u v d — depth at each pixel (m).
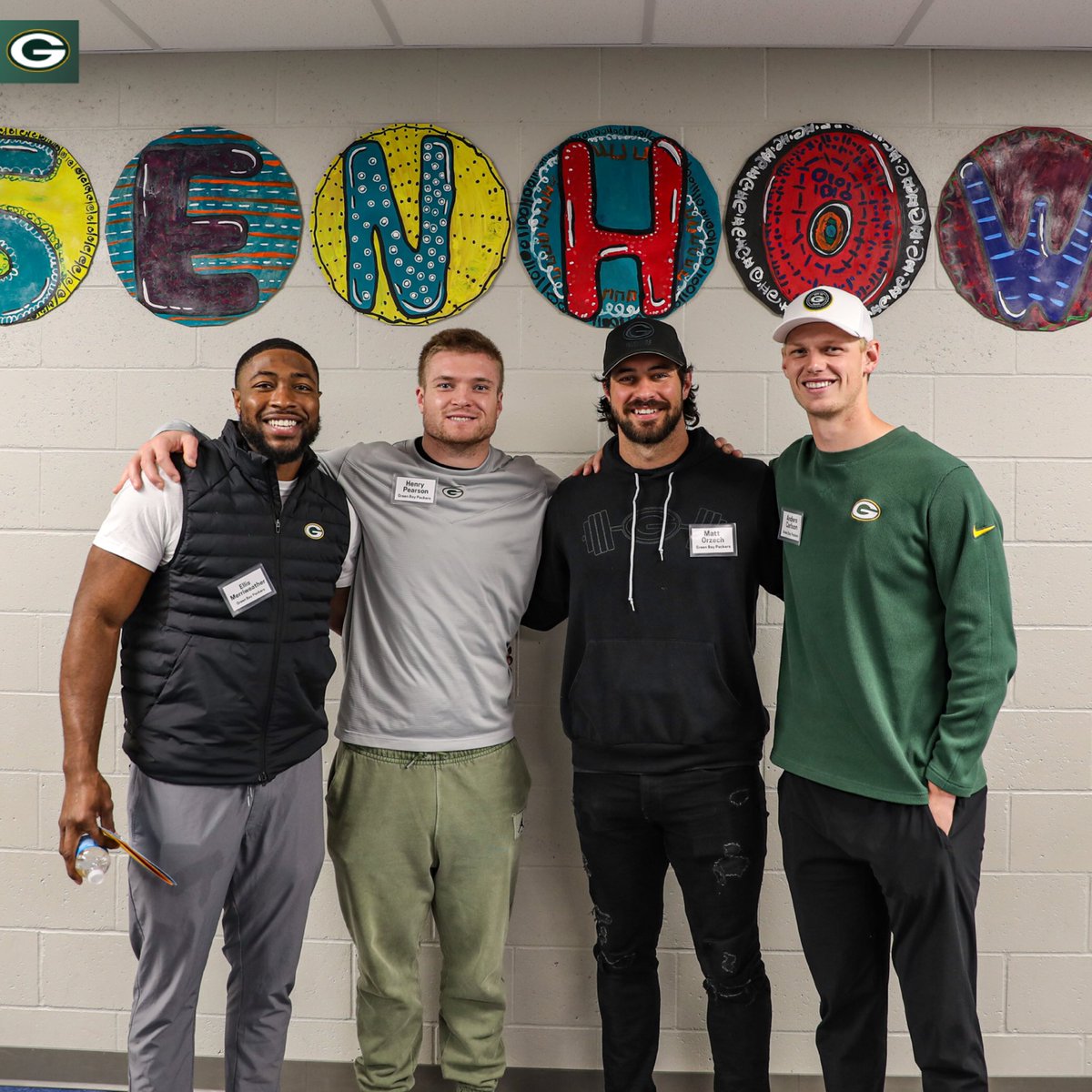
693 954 2.46
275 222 2.46
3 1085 2.50
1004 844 2.44
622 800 2.05
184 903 1.85
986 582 1.77
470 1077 2.20
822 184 2.41
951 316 2.42
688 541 2.03
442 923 2.18
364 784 2.09
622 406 2.04
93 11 2.22
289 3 2.19
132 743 1.86
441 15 2.24
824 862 1.95
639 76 2.42
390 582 2.08
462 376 2.06
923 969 1.84
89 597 1.79
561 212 2.44
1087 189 2.40
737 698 2.03
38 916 2.51
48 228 2.48
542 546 2.21
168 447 1.87
